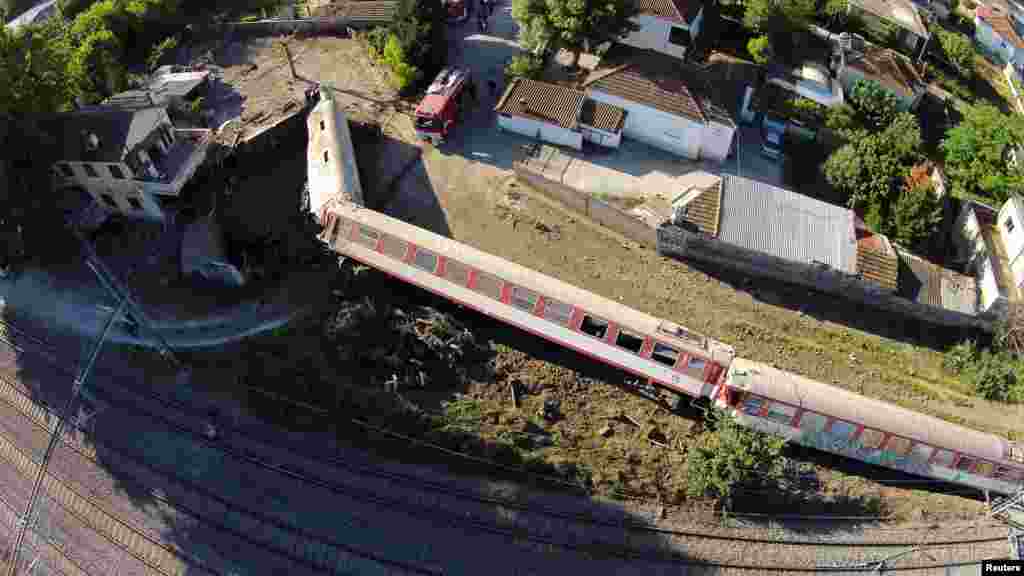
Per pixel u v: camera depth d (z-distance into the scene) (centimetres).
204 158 3441
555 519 2456
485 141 3944
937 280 3341
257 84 4181
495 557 2370
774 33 4469
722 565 2434
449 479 2520
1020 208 3388
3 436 2758
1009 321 3144
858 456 2677
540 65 4162
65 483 2619
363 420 2633
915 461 2639
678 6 4203
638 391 2906
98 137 3094
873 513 2622
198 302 3048
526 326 2878
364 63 4378
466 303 2928
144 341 2912
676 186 3762
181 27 4575
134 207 3322
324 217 3155
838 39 4550
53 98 3244
